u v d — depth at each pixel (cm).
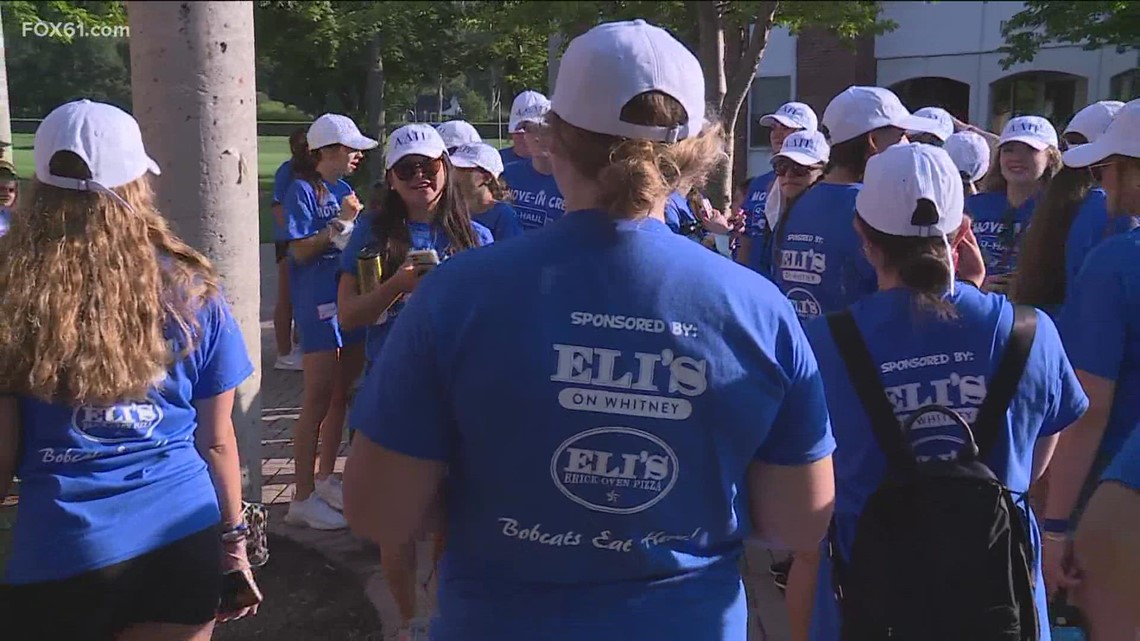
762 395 149
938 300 212
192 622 225
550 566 150
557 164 155
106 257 206
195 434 235
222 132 296
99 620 214
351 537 452
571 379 144
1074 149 344
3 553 231
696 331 146
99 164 209
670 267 147
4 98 623
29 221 208
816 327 221
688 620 153
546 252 148
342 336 470
